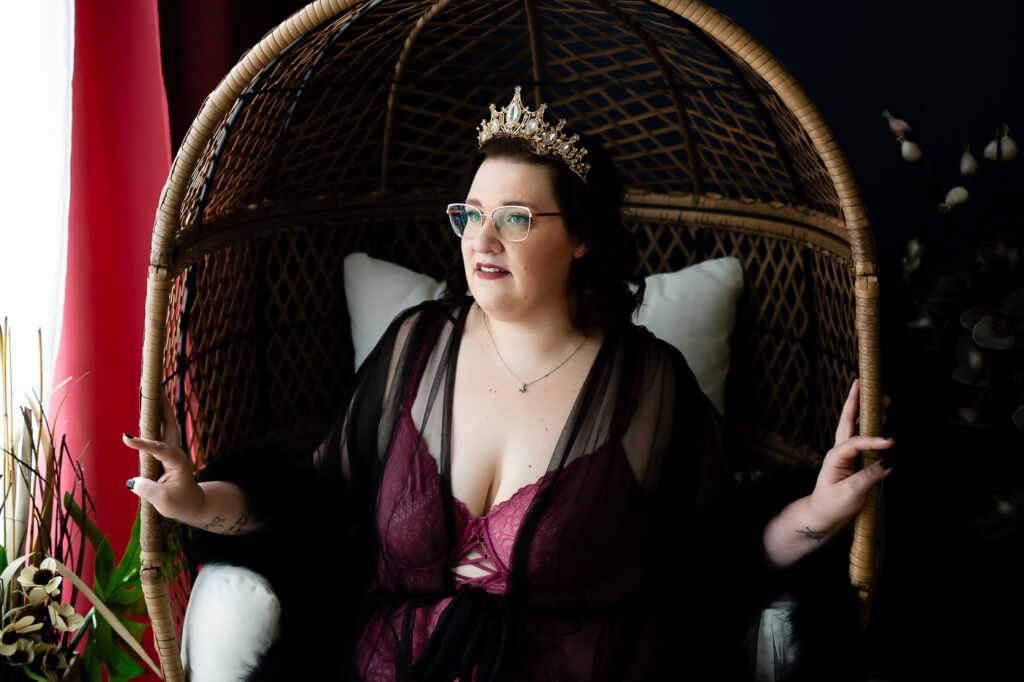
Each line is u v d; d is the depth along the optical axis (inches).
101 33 73.6
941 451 91.8
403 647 62.1
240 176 78.1
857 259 62.0
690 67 81.7
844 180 60.8
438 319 69.6
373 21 82.4
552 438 64.1
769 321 95.4
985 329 76.5
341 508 70.0
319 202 87.4
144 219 77.2
